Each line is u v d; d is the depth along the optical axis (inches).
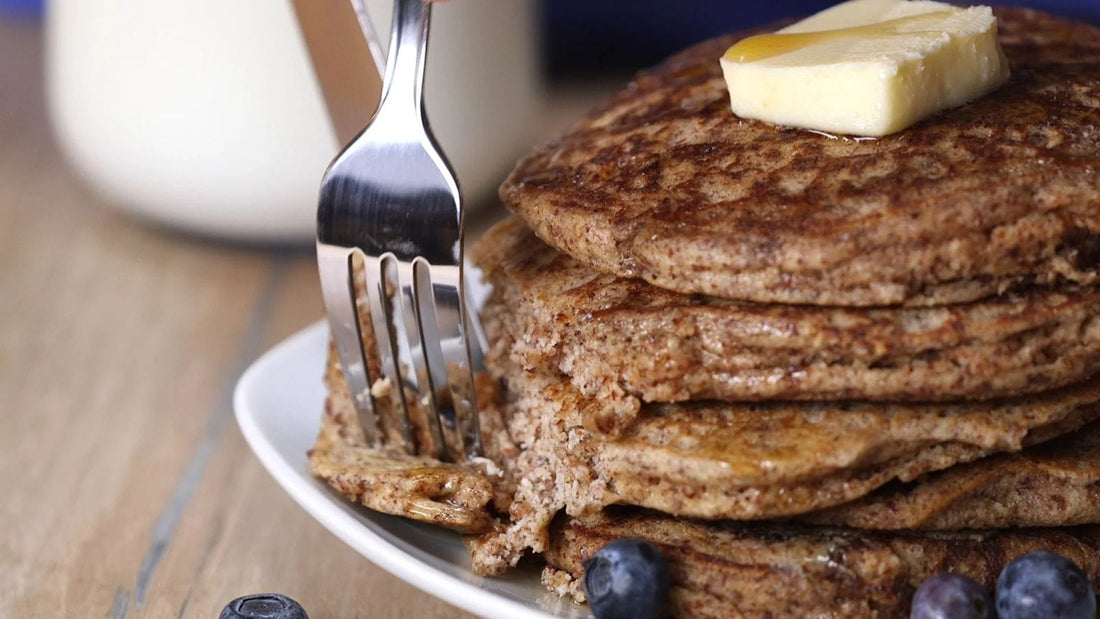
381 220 15.2
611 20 27.9
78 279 21.6
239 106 20.1
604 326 14.1
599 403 14.1
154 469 17.5
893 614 13.9
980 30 14.6
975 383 13.5
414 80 15.1
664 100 15.9
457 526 14.9
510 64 21.1
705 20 27.5
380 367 15.9
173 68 20.0
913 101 14.2
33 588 15.7
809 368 13.6
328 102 16.6
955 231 13.4
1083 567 14.0
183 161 20.5
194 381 19.2
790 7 27.0
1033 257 13.5
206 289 21.3
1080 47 15.8
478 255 15.9
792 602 13.8
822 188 13.8
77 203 24.1
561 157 15.6
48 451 17.8
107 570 15.9
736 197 14.0
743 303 13.7
